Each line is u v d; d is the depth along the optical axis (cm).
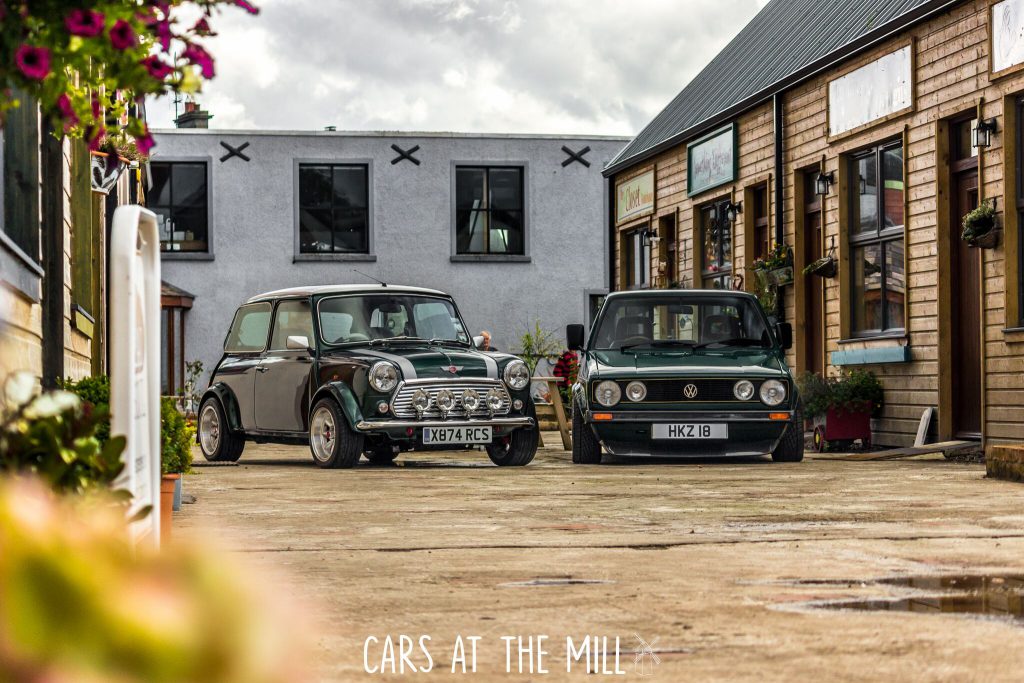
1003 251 1162
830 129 1523
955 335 1276
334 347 1140
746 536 543
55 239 758
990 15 1181
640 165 2167
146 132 208
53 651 41
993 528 572
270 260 2786
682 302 1252
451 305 1224
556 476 963
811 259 1631
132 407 255
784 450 1159
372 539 530
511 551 489
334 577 416
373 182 2823
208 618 44
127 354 255
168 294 2641
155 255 304
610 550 493
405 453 1399
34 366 650
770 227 1708
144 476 282
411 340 1172
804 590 387
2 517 43
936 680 258
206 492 798
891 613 343
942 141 1277
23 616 41
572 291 2891
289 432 1145
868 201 1462
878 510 664
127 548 46
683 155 1995
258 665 44
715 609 351
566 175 2888
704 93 2030
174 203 2770
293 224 2792
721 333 1239
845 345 1477
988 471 922
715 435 1130
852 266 1495
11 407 158
